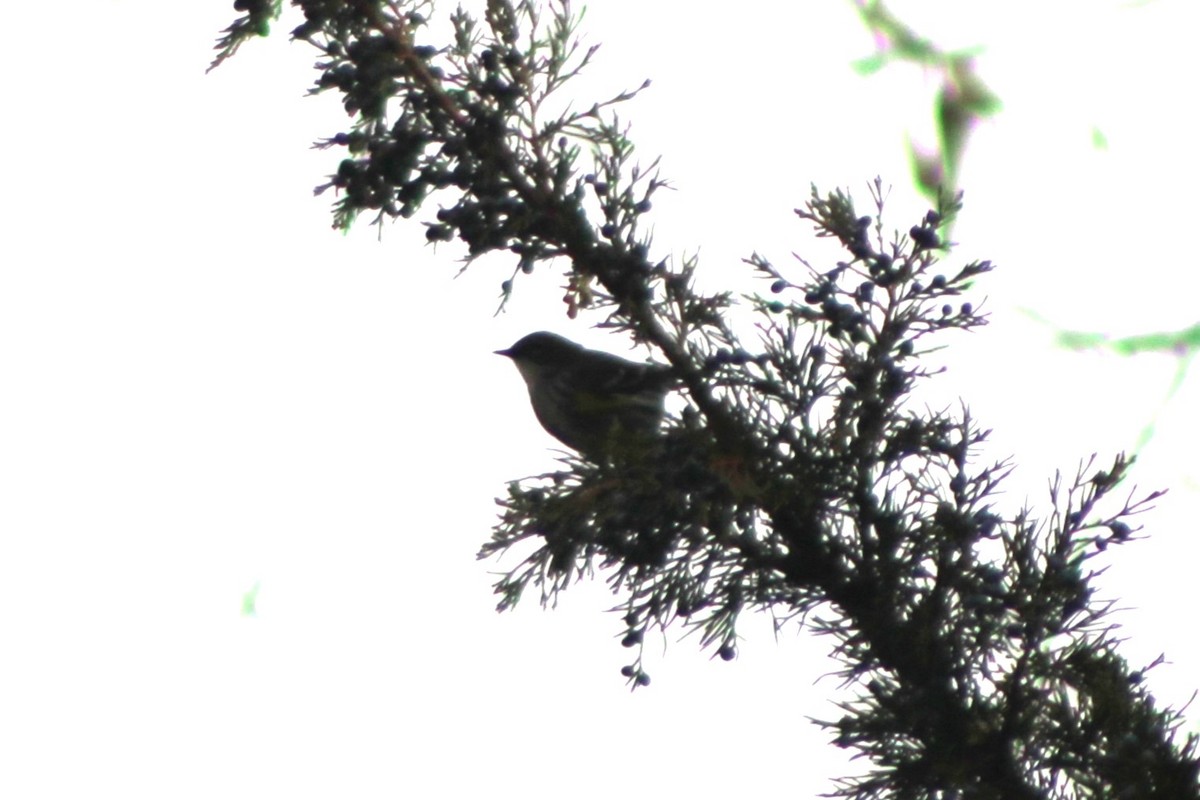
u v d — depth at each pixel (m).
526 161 7.41
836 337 6.75
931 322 6.71
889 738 6.41
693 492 6.72
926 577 6.66
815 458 6.68
